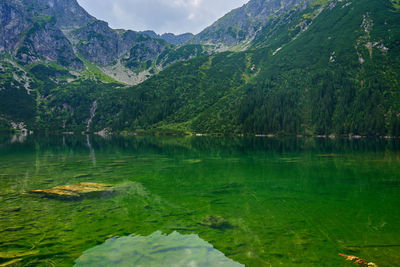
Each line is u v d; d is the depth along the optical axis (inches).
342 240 394.0
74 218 491.2
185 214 521.3
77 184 783.1
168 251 352.5
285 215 517.3
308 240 393.7
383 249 363.9
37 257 334.3
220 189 752.3
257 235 412.8
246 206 581.6
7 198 633.0
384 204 598.5
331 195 684.1
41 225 453.1
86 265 313.0
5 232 420.2
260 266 314.8
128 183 829.2
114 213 523.5
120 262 319.9
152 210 546.6
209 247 366.6
